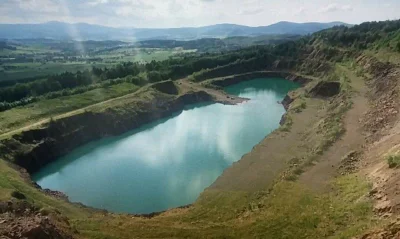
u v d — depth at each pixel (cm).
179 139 9519
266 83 17112
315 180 5016
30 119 9500
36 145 8031
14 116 9500
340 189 4438
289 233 3659
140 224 4406
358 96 9431
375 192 3716
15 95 13112
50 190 6369
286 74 17962
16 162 7288
